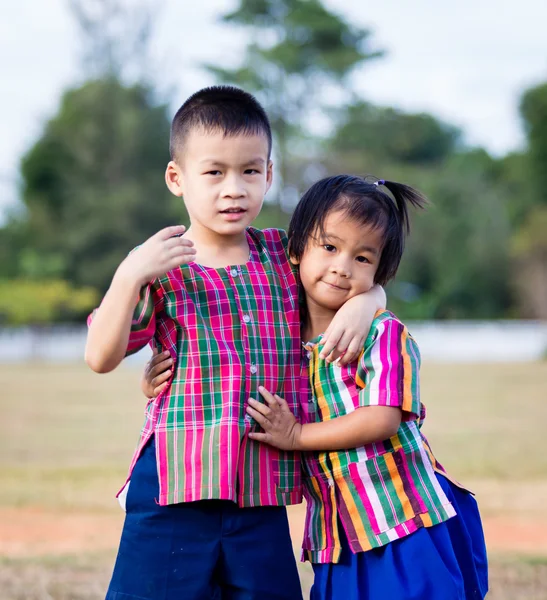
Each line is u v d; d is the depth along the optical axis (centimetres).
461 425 1237
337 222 291
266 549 289
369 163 4009
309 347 301
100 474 893
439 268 3959
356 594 288
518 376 2136
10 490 805
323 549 296
